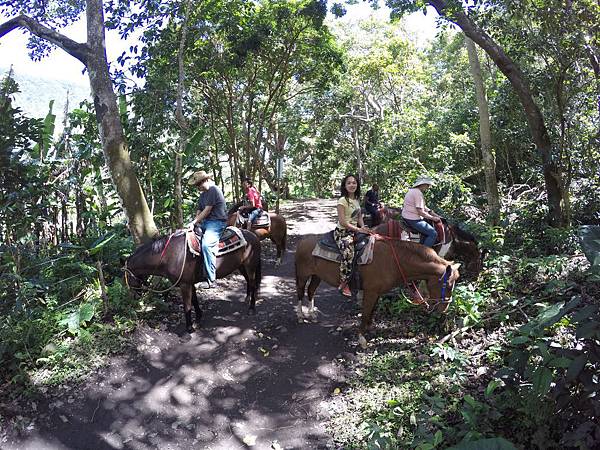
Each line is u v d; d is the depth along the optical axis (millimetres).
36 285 6539
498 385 4375
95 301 6875
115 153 7641
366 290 6055
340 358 6082
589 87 9078
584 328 3342
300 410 5238
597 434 3355
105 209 9383
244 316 7445
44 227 8453
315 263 6527
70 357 5727
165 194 9852
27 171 7422
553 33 8297
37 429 4840
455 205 12820
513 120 12523
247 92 17719
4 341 5621
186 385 5648
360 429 4680
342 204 6164
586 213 9750
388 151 18703
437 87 27266
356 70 24438
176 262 6422
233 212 10445
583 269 6887
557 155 9234
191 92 15906
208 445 4801
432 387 4980
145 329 6516
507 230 9750
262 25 13273
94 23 7617
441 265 5641
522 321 5855
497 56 9500
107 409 5164
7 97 7277
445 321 6117
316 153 32781
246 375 5902
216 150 17219
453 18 9422
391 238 5992
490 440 3381
